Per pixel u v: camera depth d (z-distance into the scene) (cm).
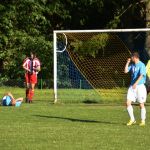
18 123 4272
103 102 6359
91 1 10288
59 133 3703
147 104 6159
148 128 3984
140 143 3306
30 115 4866
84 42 9150
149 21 9900
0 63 9875
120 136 3578
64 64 8719
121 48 9481
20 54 9756
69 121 4425
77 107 5669
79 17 10606
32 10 9938
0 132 3759
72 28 10700
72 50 9025
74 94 7269
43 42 9769
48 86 8900
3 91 8275
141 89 4159
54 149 3092
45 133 3706
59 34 9138
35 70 6388
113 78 8412
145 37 9775
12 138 3494
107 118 4656
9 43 9831
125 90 7662
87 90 7750
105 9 10556
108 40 9425
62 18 10425
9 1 9819
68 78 8519
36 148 3127
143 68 4159
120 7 10294
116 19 10194
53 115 4878
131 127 4041
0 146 3198
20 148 3128
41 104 6069
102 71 8619
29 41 9806
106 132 3756
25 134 3659
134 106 5806
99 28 10750
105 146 3194
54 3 10150
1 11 9775
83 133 3706
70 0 10350
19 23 10000
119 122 4375
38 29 10194
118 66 8756
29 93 6356
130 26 10281
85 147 3159
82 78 8544
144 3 9906
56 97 6331
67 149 3092
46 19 10175
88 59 8931
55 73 6384
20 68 9700
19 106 5775
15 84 9281
